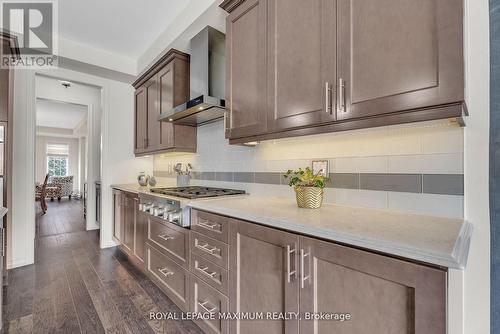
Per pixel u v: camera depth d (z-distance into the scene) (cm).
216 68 226
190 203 165
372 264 80
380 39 100
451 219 108
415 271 71
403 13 94
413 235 83
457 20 82
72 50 276
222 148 237
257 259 120
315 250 96
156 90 277
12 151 264
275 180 187
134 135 336
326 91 117
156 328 167
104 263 279
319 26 121
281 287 110
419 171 119
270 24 145
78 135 877
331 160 154
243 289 128
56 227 445
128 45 287
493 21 99
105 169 337
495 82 99
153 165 377
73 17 234
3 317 177
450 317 65
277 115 141
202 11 199
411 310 72
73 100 436
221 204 154
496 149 99
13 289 218
